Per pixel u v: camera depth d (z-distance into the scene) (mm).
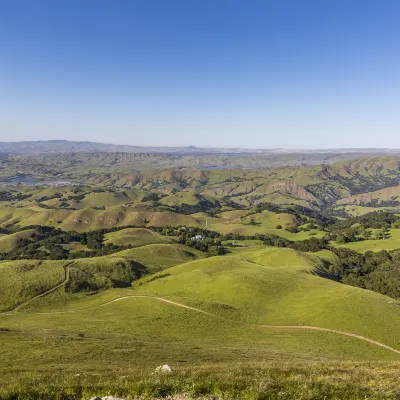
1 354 40719
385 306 80500
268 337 70500
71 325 75125
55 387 17047
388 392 16953
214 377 18859
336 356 58250
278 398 15750
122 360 38188
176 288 115250
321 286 98812
